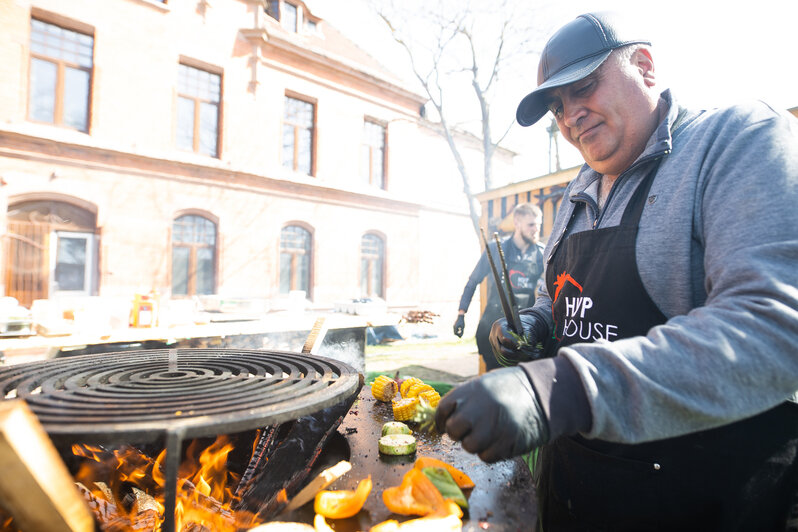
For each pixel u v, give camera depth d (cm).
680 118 91
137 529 84
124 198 746
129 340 256
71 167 698
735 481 76
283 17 1034
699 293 79
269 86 937
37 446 51
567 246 110
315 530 71
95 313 251
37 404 75
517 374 60
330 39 1182
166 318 280
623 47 87
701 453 78
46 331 236
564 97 94
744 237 63
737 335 54
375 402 150
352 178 1088
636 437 55
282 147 977
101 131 727
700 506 79
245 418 69
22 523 54
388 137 1168
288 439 91
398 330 962
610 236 93
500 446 55
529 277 361
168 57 800
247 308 347
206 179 841
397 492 79
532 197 482
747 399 52
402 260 1177
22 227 662
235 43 889
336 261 1041
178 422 66
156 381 96
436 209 1288
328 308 1020
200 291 847
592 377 57
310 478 94
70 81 716
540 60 100
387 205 1141
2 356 247
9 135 644
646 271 84
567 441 97
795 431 77
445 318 1297
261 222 916
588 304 96
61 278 697
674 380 54
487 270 387
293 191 966
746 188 65
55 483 53
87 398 79
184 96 837
